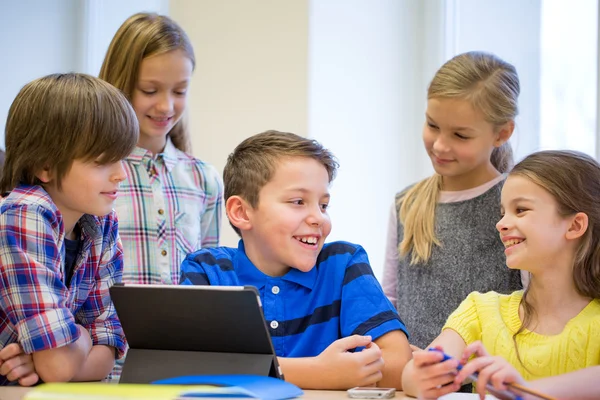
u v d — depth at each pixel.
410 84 2.66
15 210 1.30
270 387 1.02
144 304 1.13
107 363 1.43
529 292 1.45
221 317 1.09
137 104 1.95
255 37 2.60
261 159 1.49
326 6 2.56
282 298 1.46
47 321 1.27
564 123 2.30
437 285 1.88
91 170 1.34
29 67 2.92
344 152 2.58
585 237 1.40
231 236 2.61
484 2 2.49
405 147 2.67
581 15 2.26
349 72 2.59
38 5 2.93
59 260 1.34
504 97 1.82
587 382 1.20
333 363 1.28
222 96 2.64
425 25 2.64
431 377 1.06
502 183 1.89
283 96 2.55
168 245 1.96
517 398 0.98
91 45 2.93
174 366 1.13
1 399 1.07
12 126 1.37
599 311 1.39
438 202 1.95
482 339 1.45
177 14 2.73
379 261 2.63
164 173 2.01
